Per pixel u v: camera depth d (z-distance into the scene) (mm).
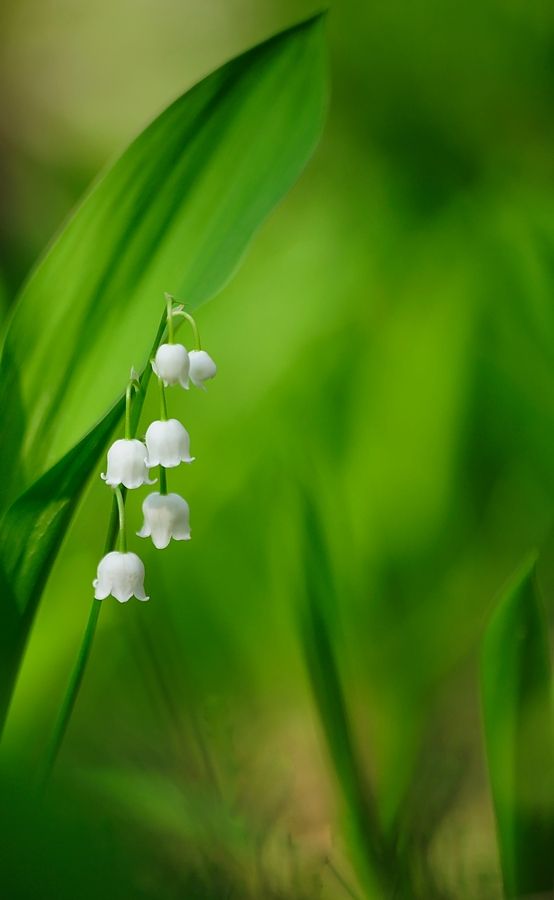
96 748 469
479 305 622
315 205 690
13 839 325
